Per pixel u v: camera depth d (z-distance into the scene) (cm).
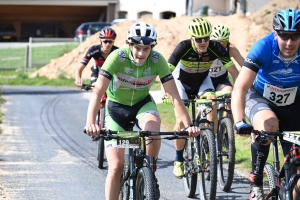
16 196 1291
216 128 1441
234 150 1323
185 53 1371
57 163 1642
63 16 9675
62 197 1291
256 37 4197
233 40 4247
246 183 1419
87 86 1748
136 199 934
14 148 1838
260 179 981
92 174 1520
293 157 883
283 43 916
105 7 9250
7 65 5516
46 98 3344
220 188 1377
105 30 1684
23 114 2636
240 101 934
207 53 1381
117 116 1076
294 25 890
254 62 946
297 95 998
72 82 4366
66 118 2530
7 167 1573
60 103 3092
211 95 1391
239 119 910
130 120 1081
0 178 1451
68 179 1459
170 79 1038
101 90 1007
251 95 1032
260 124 945
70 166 1608
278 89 984
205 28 1318
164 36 4459
